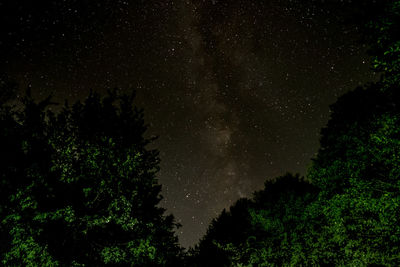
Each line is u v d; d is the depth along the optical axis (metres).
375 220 8.38
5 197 7.07
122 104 10.16
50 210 7.23
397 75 6.71
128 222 7.96
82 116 9.21
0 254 9.92
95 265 7.79
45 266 6.96
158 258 8.98
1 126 7.38
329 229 10.34
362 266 9.62
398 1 6.16
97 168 7.75
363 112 10.14
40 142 7.80
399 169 7.62
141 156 8.93
